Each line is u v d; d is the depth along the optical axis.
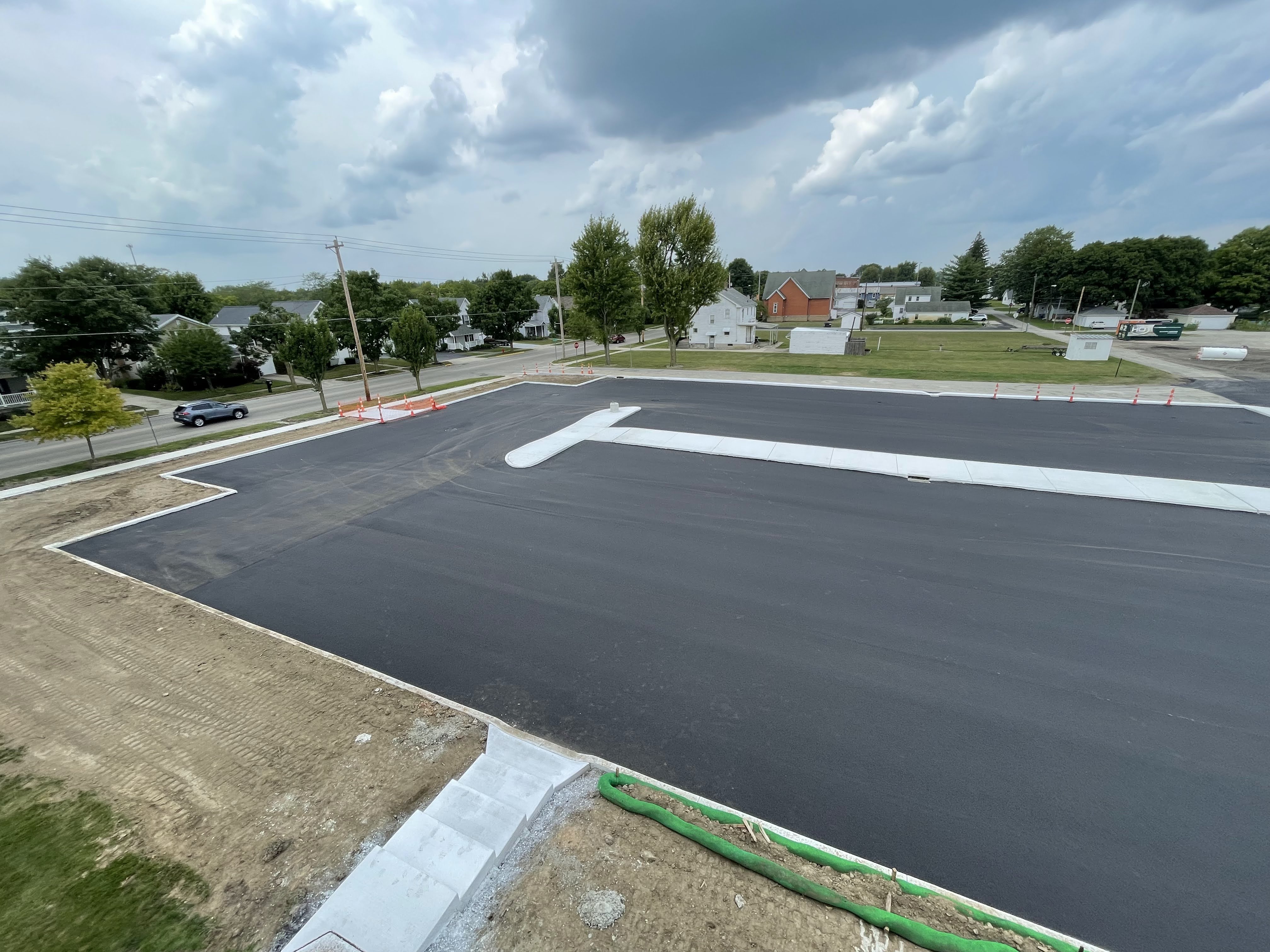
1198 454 13.24
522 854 4.20
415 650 6.97
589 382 26.25
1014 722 5.52
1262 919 3.77
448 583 8.55
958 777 4.93
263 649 7.07
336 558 9.52
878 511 10.65
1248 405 18.00
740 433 16.19
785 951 3.48
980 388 22.22
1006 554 8.90
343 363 45.88
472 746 5.39
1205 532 9.44
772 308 70.50
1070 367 27.77
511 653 6.85
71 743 5.58
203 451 16.94
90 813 4.75
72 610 8.11
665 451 14.83
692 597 7.93
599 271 30.69
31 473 16.05
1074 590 7.82
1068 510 10.49
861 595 7.83
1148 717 5.54
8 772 5.23
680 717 5.73
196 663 6.82
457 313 55.53
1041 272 67.25
